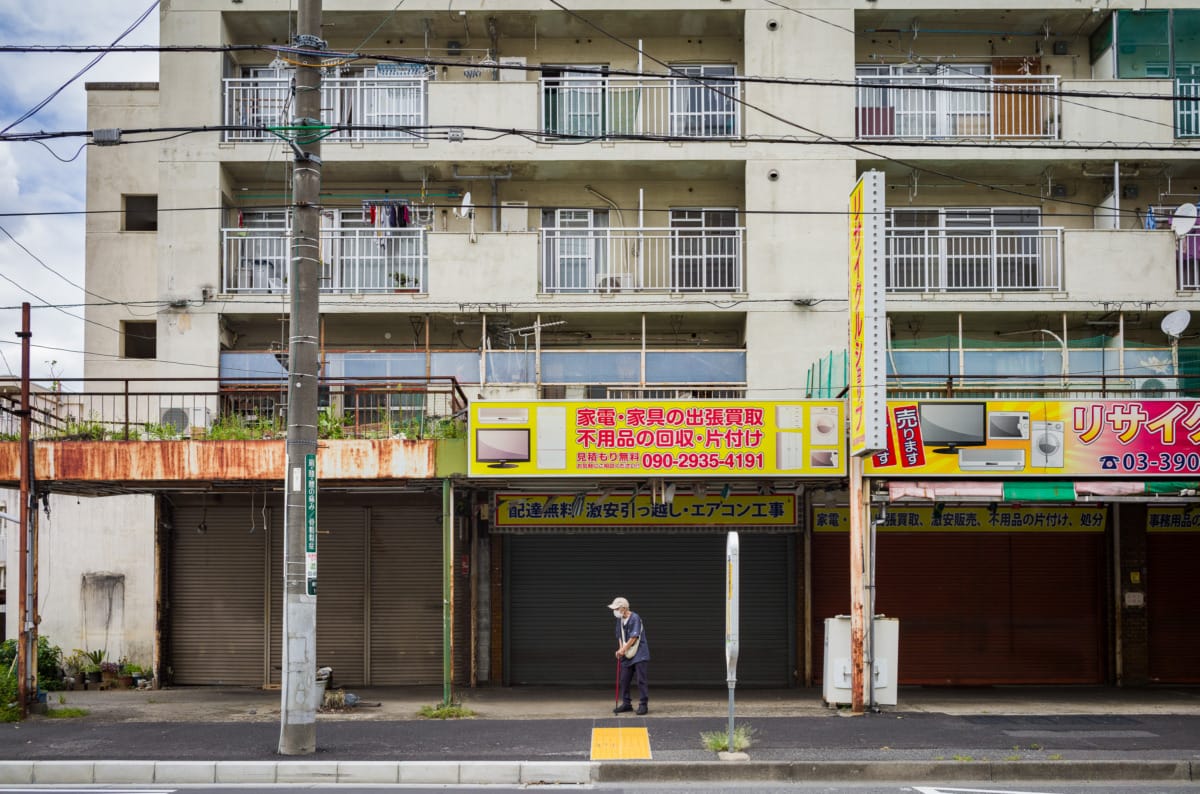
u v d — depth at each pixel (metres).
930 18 21.72
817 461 15.40
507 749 12.23
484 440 15.39
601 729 13.51
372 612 19.23
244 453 15.68
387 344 21.81
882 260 14.35
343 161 21.00
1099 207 21.27
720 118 21.73
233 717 14.99
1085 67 22.48
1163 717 14.48
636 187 22.25
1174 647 19.42
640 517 19.20
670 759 11.63
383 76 22.03
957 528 19.42
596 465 15.39
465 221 22.17
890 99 21.59
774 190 21.02
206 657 19.36
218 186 21.06
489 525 19.25
